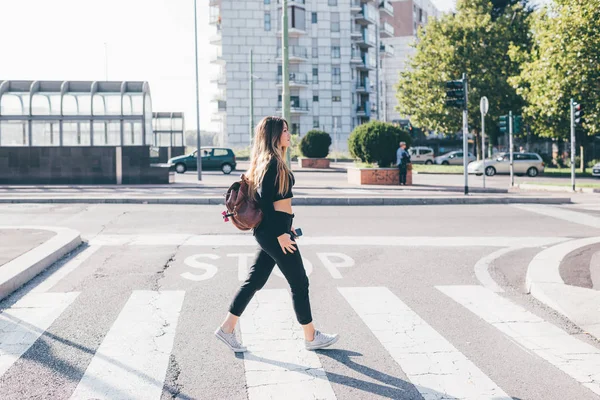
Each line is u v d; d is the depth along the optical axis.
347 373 4.39
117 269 8.08
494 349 4.96
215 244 10.08
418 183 27.56
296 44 70.25
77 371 4.40
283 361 4.64
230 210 4.61
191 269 8.10
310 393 4.02
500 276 7.93
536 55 38.81
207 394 4.00
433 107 47.06
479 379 4.29
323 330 5.46
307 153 42.44
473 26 46.91
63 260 8.68
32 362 4.58
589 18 32.84
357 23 76.88
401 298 6.68
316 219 13.69
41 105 24.83
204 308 6.18
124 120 25.30
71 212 14.47
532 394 4.03
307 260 8.85
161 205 16.39
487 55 46.59
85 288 7.01
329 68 71.44
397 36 95.81
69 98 24.95
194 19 27.06
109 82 25.95
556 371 4.47
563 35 33.50
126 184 23.98
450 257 9.19
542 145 57.78
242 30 68.31
